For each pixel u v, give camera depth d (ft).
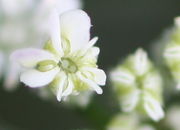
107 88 0.18
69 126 0.20
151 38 0.22
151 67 0.17
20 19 0.18
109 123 0.17
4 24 0.18
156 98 0.16
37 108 0.20
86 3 0.21
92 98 0.17
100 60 0.21
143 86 0.16
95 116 0.17
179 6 0.22
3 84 0.18
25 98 0.20
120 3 0.22
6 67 0.18
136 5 0.22
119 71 0.17
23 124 0.20
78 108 0.17
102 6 0.22
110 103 0.17
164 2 0.22
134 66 0.16
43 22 0.18
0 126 0.19
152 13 0.22
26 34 0.18
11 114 0.20
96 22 0.21
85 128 0.18
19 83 0.20
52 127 0.20
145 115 0.17
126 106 0.16
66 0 0.17
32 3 0.18
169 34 0.18
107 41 0.21
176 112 0.18
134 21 0.22
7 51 0.18
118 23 0.22
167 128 0.18
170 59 0.16
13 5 0.18
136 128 0.17
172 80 0.17
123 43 0.21
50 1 0.18
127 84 0.16
